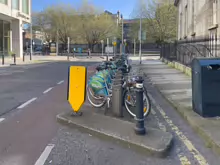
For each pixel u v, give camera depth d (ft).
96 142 16.37
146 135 16.57
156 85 39.40
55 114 22.65
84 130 18.21
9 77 49.55
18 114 22.54
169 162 13.61
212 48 42.27
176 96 30.32
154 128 18.35
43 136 17.25
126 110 23.48
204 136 16.92
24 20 127.85
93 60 128.06
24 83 41.60
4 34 118.73
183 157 14.23
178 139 16.98
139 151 14.98
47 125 19.58
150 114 23.40
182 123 20.63
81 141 16.49
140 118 16.72
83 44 221.25
